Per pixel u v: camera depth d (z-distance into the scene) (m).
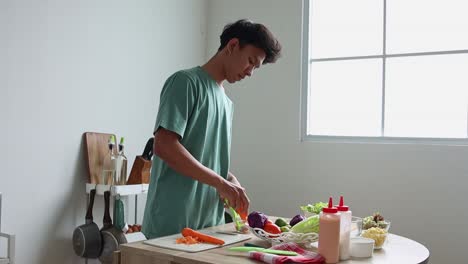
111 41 2.61
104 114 2.56
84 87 2.45
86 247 2.28
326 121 3.07
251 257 1.23
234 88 3.29
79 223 2.44
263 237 1.44
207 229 1.66
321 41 3.09
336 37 3.04
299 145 3.05
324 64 3.08
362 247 1.33
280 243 1.39
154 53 2.91
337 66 3.04
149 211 1.64
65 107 2.35
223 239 1.47
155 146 1.52
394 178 2.75
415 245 1.54
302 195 3.02
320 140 3.02
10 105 2.10
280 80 3.13
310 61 3.10
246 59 1.65
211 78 1.68
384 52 2.87
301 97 3.08
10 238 1.86
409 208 2.71
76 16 2.40
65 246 2.36
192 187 1.62
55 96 2.30
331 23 3.06
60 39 2.32
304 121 3.06
